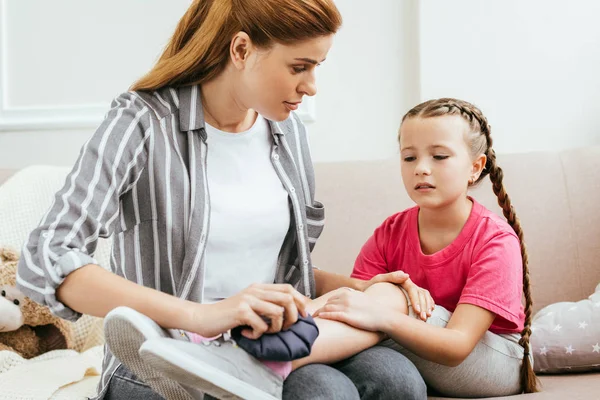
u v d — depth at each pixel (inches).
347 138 94.8
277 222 53.0
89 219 43.7
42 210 76.8
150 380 42.7
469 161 58.7
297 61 46.4
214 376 37.8
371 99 94.2
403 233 61.8
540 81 88.7
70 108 99.5
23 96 101.5
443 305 58.7
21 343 67.3
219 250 50.9
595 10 88.0
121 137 46.9
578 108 88.2
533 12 88.7
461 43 89.9
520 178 75.4
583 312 63.8
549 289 71.6
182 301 41.4
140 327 37.9
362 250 65.2
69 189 44.2
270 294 41.4
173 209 48.8
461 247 57.6
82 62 100.1
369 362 45.9
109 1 99.5
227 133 52.4
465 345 51.2
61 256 41.6
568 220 73.0
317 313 50.0
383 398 44.7
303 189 57.3
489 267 55.2
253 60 47.1
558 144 88.5
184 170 49.5
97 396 48.1
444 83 90.1
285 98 47.7
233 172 52.5
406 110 93.1
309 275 54.9
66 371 59.7
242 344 41.5
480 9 89.5
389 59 93.7
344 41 94.7
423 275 59.4
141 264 49.1
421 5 90.5
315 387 41.4
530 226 73.4
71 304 41.8
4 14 101.4
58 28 100.5
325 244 75.7
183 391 43.1
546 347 62.5
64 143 99.8
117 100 50.1
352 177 78.2
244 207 51.3
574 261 72.0
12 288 66.0
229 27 48.6
